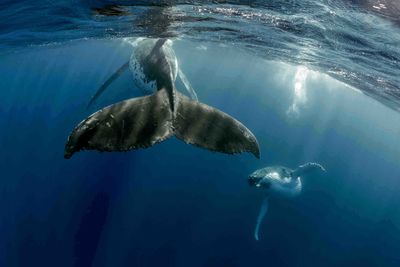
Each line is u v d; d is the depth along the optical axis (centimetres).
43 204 1123
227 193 1320
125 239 1033
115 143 318
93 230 1042
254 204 1245
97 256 955
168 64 607
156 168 1432
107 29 1059
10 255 930
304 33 911
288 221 1176
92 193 1185
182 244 1038
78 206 1127
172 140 1650
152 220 1130
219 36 1184
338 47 939
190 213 1189
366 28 781
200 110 399
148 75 661
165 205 1217
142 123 354
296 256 1029
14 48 1401
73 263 916
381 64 959
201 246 1034
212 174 1438
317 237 1182
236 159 1550
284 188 944
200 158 1540
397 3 712
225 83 2398
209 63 2181
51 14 861
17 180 1216
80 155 1352
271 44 1165
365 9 741
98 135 320
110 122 339
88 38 1320
